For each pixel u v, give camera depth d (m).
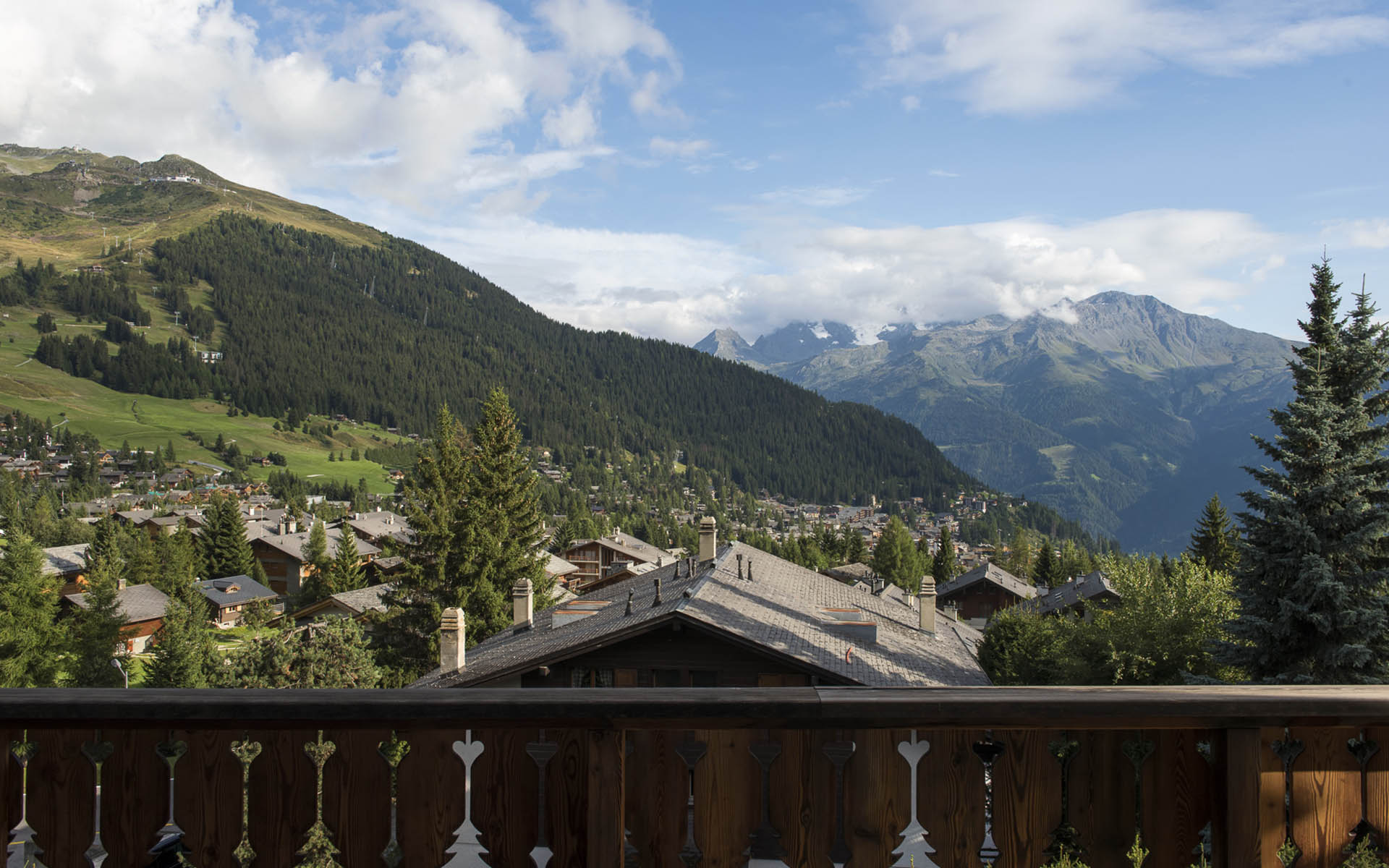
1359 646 21.73
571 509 158.50
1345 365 24.02
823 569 83.94
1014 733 3.10
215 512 92.06
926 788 3.09
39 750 3.14
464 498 43.72
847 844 3.09
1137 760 3.09
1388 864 2.98
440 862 3.11
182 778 3.14
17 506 118.19
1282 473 23.94
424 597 41.47
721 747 3.13
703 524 28.78
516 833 3.12
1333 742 3.04
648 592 26.78
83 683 42.00
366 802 3.14
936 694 2.95
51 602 40.53
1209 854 3.07
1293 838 3.01
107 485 176.25
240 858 3.12
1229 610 27.47
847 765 3.12
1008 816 3.08
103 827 3.12
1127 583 28.72
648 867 3.11
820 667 19.52
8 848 3.12
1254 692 2.97
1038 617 37.31
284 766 3.16
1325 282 24.38
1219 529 51.78
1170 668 27.41
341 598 63.47
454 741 3.15
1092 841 3.08
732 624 20.11
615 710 2.89
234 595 81.06
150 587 71.94
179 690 2.98
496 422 45.88
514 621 29.11
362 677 32.00
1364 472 23.47
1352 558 22.89
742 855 3.09
